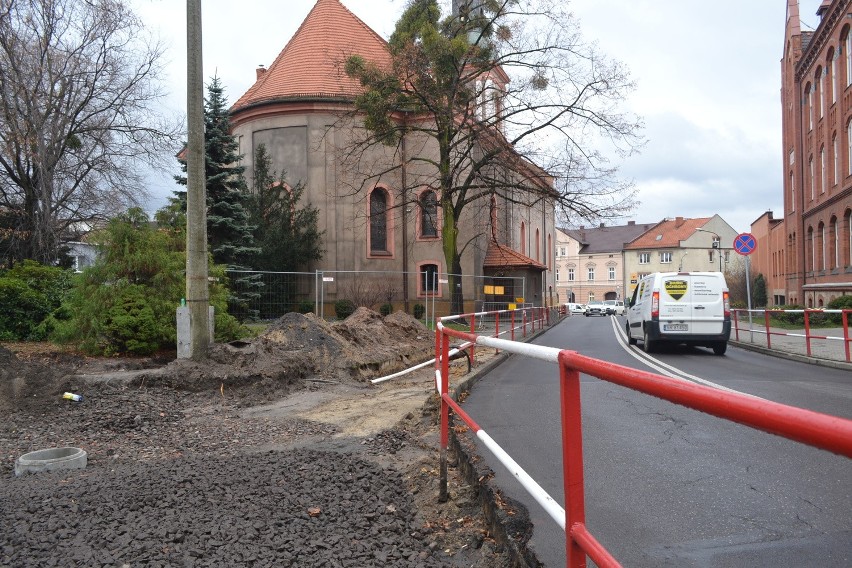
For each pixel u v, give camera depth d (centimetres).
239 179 2802
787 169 4181
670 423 728
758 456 574
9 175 2267
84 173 2448
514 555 383
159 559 386
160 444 719
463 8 2617
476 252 3500
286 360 1110
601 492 488
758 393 983
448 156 2777
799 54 3844
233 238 2667
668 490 487
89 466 630
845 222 2917
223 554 397
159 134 2525
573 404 225
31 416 808
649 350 1766
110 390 917
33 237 2200
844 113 2883
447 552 427
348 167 2934
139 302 1284
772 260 4791
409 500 524
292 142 3338
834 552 356
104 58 2364
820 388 1041
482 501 484
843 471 519
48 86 2255
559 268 10481
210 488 524
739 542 379
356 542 429
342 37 3619
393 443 704
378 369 1282
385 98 2556
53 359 1234
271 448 693
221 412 885
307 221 3155
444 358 530
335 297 3070
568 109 2517
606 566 183
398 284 3212
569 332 2956
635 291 2020
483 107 2648
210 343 1095
